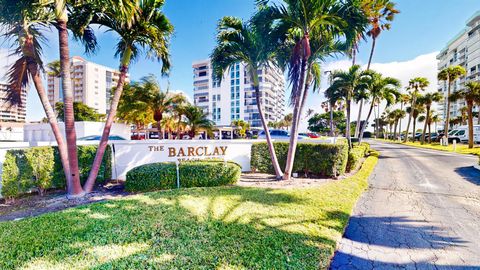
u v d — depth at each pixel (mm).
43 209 4699
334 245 3152
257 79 7867
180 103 23016
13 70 5500
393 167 10344
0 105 5676
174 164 6516
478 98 20344
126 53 6523
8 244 2871
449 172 9039
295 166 8312
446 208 4832
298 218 3941
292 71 6836
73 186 5570
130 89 20250
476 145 24703
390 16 18469
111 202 4574
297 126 7309
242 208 4320
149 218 3744
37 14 4941
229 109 72562
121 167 7664
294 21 6465
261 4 6328
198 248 2895
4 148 5414
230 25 7160
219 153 8914
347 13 6070
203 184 6348
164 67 7176
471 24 58281
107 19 6070
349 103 15555
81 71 62531
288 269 2549
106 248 2838
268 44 7012
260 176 8133
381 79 16500
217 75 7969
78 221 3588
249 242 3074
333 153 7750
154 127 31359
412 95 35719
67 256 2650
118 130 20219
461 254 3051
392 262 2873
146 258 2645
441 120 51094
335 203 4797
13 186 5117
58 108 28047
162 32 6574
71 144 5535
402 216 4383
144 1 6051
